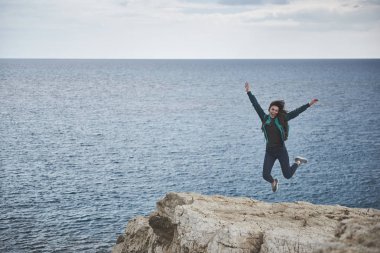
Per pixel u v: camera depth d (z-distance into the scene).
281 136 11.64
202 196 15.58
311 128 100.88
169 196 15.92
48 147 82.88
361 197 53.22
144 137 94.25
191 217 13.11
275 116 11.72
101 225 44.12
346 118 116.56
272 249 10.68
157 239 16.11
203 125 110.00
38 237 40.53
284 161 11.80
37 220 44.91
